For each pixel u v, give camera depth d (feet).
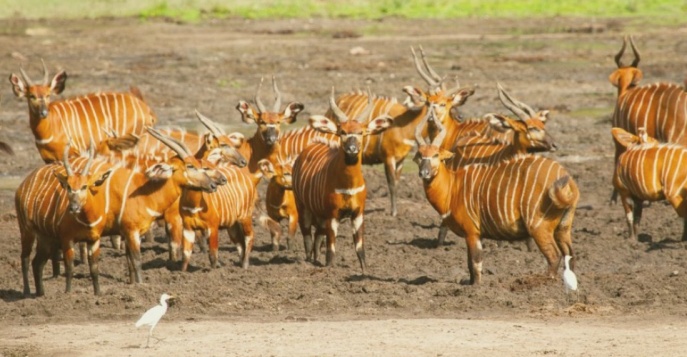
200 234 182.70
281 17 655.76
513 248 180.55
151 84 389.80
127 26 608.60
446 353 118.11
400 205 223.71
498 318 138.10
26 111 336.08
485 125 196.85
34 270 155.43
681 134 205.46
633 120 212.02
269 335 128.67
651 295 146.61
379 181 246.68
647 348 119.24
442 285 154.10
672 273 160.15
